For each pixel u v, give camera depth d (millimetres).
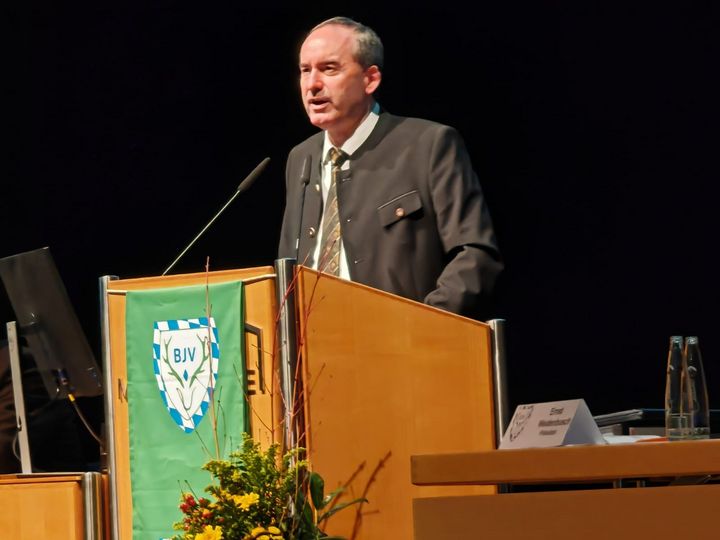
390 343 5703
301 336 5473
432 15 11070
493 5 11000
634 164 10805
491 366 5902
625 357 10852
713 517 3717
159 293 5699
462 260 6469
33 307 6770
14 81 11367
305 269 5531
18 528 6043
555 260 11000
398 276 6676
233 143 11391
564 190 10953
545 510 3824
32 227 11375
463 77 11039
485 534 3861
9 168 11375
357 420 5574
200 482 5535
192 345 5609
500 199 11055
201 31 11391
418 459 3969
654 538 3748
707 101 10609
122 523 5797
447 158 6758
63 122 11391
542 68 10945
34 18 11352
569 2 10883
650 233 10789
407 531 5602
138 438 5711
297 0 11289
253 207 11359
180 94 11406
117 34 11398
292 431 5402
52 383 6781
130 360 5750
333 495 5355
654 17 10727
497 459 3896
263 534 5148
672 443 3768
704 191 10633
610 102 10836
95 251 11398
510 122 11016
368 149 6941
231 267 11375
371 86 7043
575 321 10969
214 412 5512
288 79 11336
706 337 10633
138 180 11414
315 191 7105
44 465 7551
